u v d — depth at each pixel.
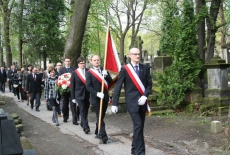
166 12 21.09
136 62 5.42
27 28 22.53
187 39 10.58
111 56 6.76
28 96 13.62
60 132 7.96
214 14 14.98
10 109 12.48
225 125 7.85
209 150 5.74
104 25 30.61
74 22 13.58
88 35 31.00
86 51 32.62
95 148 6.33
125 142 6.74
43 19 21.91
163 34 22.61
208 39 15.39
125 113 10.65
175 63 10.52
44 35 22.06
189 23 10.71
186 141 6.50
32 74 11.98
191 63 10.48
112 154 5.87
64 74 8.86
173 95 10.38
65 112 9.26
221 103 10.04
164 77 10.70
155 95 10.80
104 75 6.64
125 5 31.75
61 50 24.06
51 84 8.93
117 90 5.39
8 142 3.26
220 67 10.20
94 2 27.03
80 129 8.20
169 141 6.59
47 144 6.82
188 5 10.73
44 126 8.81
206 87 10.90
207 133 7.09
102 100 6.55
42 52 24.23
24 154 3.73
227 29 29.52
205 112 9.84
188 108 10.37
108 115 10.35
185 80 10.41
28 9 22.44
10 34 24.95
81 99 7.58
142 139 5.30
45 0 22.38
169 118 9.26
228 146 5.65
